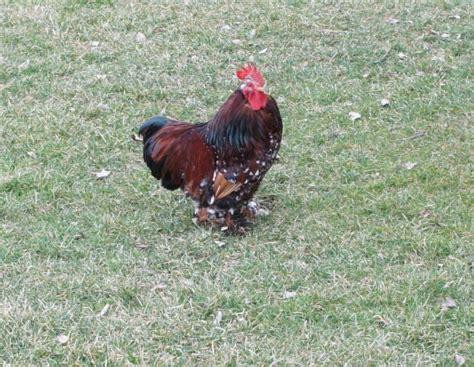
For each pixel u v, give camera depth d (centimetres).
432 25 1474
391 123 1222
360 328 823
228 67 1373
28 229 996
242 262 930
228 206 978
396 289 873
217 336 820
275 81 1332
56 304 867
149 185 1084
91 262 934
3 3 1575
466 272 898
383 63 1375
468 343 803
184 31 1470
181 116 1252
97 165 1135
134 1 1578
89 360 792
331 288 880
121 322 838
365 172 1105
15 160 1145
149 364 786
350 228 984
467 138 1174
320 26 1479
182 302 865
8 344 809
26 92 1306
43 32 1474
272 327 830
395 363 776
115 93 1309
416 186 1067
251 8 1537
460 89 1290
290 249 948
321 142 1177
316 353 792
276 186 1079
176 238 977
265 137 942
